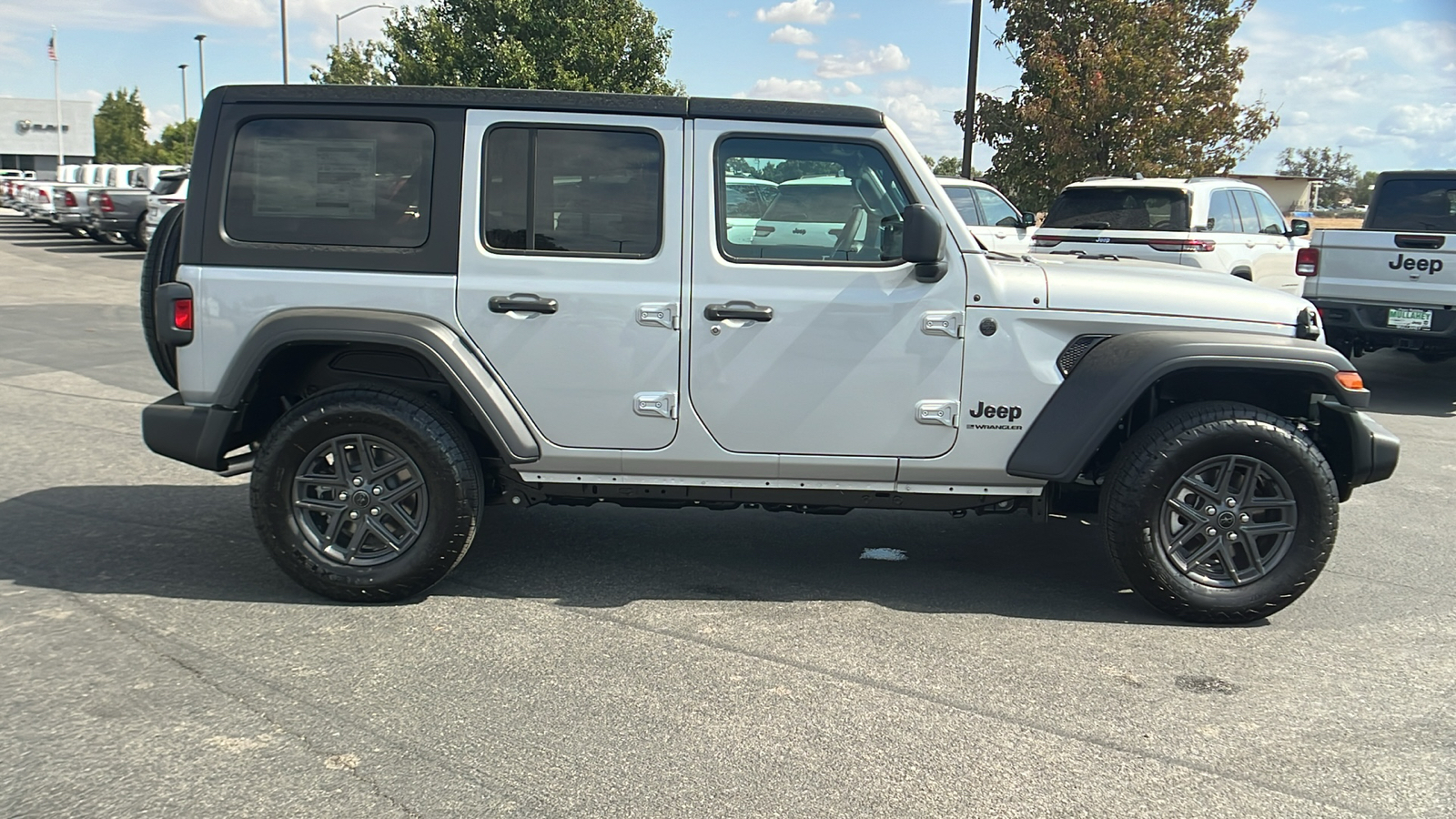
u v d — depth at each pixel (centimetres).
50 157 8094
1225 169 1923
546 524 554
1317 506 416
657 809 285
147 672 362
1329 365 411
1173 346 409
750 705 347
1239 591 422
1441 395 1031
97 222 2389
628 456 428
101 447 696
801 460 428
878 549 525
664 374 422
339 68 3491
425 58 2412
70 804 280
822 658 387
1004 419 426
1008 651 397
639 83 2581
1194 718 344
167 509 561
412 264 418
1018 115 1861
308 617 416
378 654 382
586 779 299
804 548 524
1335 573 499
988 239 1281
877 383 423
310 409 414
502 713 338
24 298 1527
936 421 425
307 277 418
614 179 419
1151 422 423
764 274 419
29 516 544
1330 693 365
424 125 418
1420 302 924
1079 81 1814
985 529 565
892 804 289
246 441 456
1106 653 397
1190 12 1900
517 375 423
